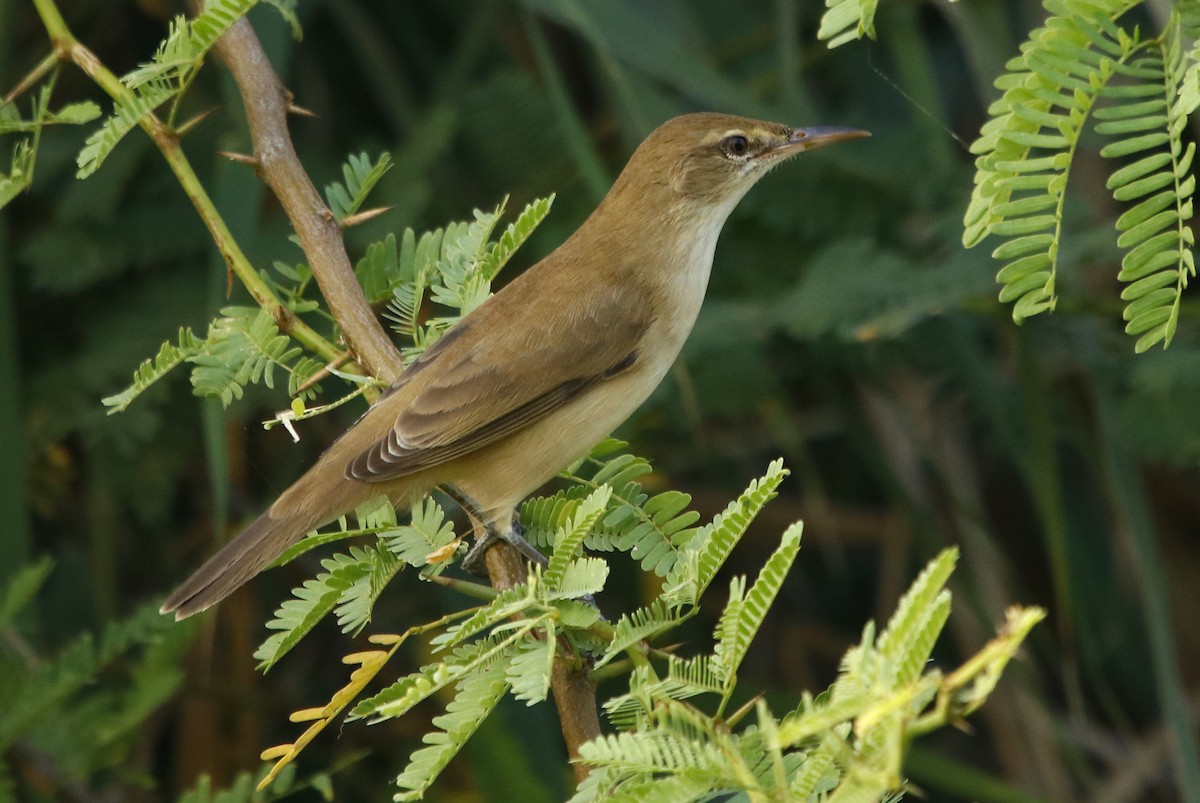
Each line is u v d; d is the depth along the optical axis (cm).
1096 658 1177
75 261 1028
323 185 1143
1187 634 1334
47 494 1085
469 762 994
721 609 1262
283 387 1012
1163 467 1324
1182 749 958
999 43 1112
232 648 1155
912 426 1251
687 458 1247
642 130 1014
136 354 1021
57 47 686
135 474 1033
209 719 1125
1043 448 1066
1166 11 736
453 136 1175
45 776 888
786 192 1182
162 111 1086
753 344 1111
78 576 1126
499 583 745
